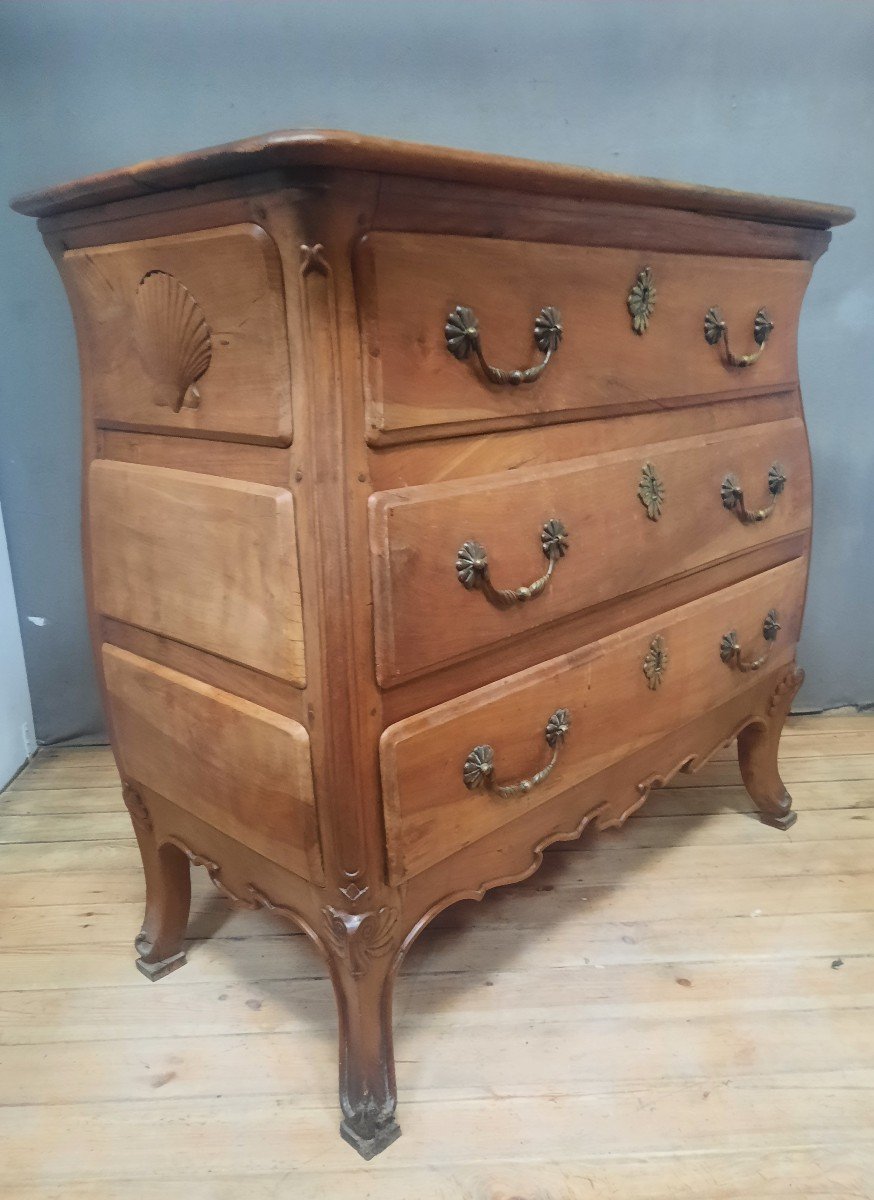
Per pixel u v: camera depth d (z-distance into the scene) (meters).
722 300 1.09
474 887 0.96
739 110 1.58
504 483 0.84
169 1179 0.89
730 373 1.14
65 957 1.20
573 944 1.22
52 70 1.45
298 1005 1.12
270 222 0.67
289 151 0.61
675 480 1.06
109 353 0.92
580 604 0.96
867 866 1.39
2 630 1.66
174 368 0.83
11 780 1.68
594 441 0.96
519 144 1.56
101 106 1.47
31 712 1.78
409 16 1.46
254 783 0.87
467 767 0.87
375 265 0.69
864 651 1.90
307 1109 0.97
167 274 0.79
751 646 1.30
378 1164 0.90
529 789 0.94
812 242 1.21
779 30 1.54
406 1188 0.87
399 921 0.88
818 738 1.82
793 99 1.59
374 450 0.73
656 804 1.59
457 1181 0.88
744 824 1.52
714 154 1.61
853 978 1.15
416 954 1.21
